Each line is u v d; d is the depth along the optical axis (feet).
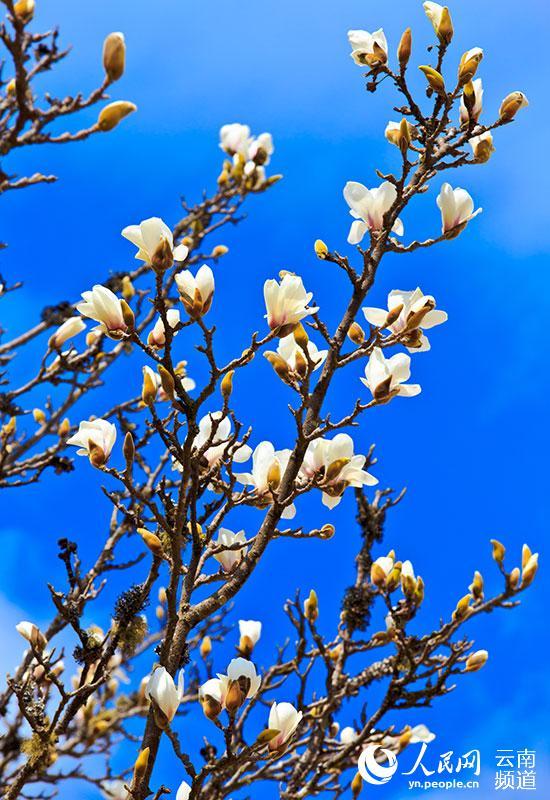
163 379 11.63
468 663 15.60
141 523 12.12
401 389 12.89
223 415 12.09
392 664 16.21
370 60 14.94
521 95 14.30
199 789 10.87
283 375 12.53
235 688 10.87
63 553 15.55
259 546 12.25
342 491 12.54
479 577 16.06
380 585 15.51
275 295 12.05
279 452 13.08
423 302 13.01
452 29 14.40
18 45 11.94
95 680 14.44
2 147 11.93
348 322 13.24
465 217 13.91
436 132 14.26
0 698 16.43
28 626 14.57
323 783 15.93
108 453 12.29
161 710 10.68
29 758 14.37
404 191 13.92
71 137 12.07
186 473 11.76
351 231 13.94
